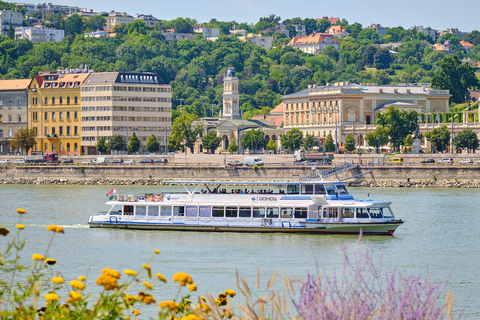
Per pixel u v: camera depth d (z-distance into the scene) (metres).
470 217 156.62
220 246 113.38
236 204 129.38
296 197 128.50
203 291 82.50
